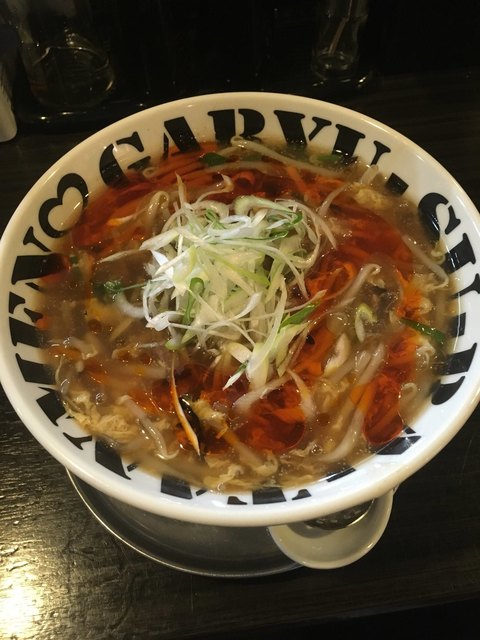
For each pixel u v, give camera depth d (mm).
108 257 295
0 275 247
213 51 379
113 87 390
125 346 271
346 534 239
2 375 221
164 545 244
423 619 277
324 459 240
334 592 239
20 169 368
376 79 407
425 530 253
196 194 316
